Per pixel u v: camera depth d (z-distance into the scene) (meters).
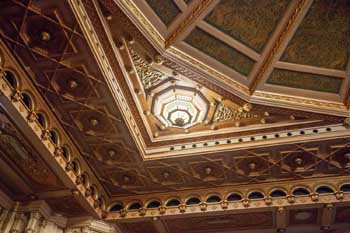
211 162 7.08
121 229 8.17
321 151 6.74
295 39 5.93
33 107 5.80
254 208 7.23
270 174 7.26
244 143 6.77
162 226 7.94
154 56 5.62
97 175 7.55
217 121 6.79
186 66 5.80
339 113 6.29
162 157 7.03
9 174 6.89
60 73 5.64
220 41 5.86
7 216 7.05
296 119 6.57
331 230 7.65
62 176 6.69
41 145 6.04
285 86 6.27
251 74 6.18
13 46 5.21
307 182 7.23
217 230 8.11
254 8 5.72
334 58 6.05
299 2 5.63
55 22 4.97
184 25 5.57
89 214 7.64
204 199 7.57
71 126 6.49
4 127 5.89
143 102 6.53
